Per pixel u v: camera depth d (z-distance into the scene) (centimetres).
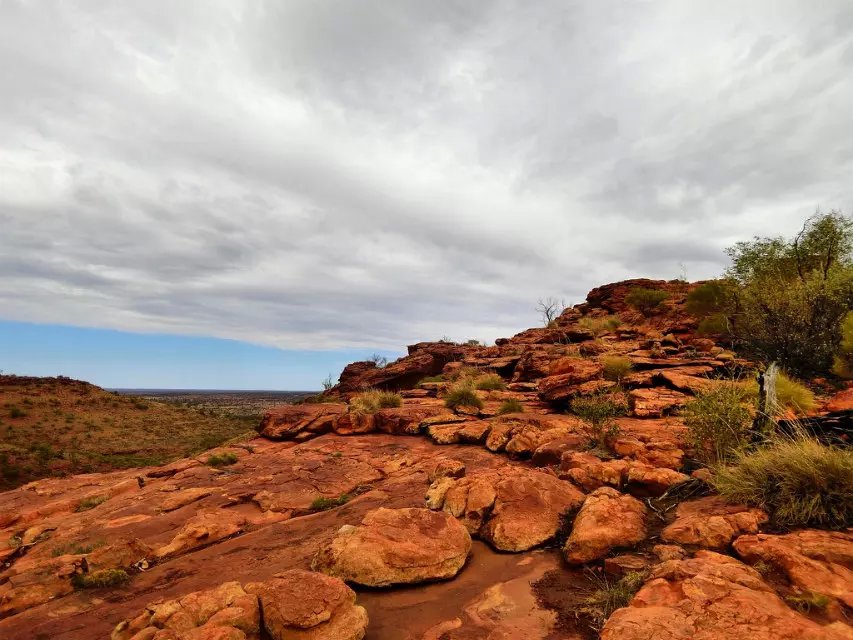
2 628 483
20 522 973
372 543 543
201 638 371
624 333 2533
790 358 1504
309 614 405
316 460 1157
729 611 330
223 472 1135
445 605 470
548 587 484
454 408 1518
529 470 775
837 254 1772
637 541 529
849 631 320
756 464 572
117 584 586
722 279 2170
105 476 1343
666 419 1028
